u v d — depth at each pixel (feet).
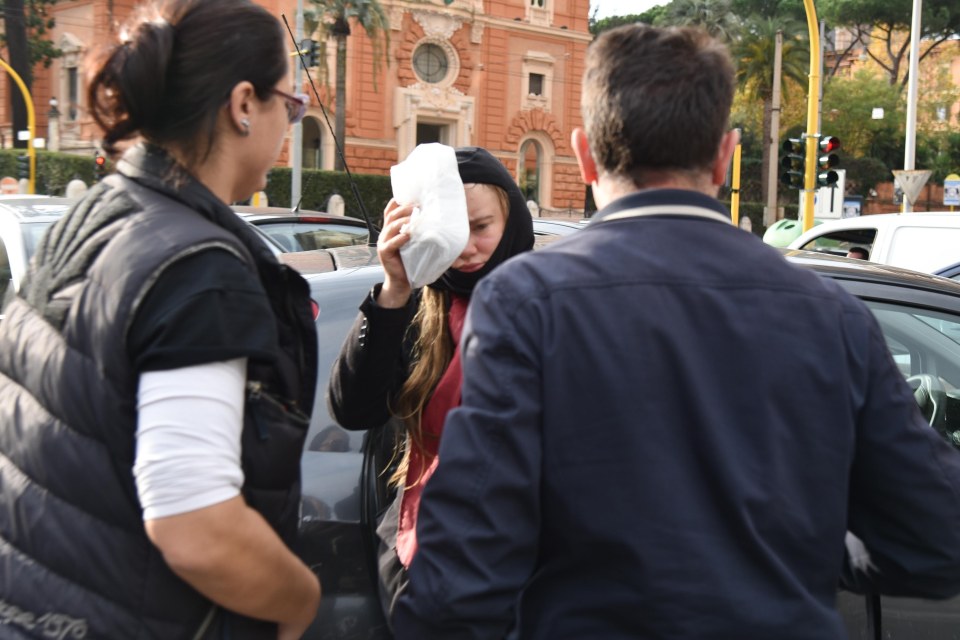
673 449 4.07
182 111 4.32
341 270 8.11
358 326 5.92
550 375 4.10
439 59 117.60
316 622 6.14
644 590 4.00
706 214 4.45
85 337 4.02
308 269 8.33
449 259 5.47
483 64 119.75
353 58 109.81
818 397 4.18
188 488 3.84
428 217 5.41
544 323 4.14
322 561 6.23
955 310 8.36
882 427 4.33
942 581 4.40
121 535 4.03
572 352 4.10
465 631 4.15
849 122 149.69
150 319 3.90
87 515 4.03
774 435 4.11
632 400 4.06
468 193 5.99
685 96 4.35
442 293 6.08
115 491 4.00
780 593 4.09
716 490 4.07
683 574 3.99
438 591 4.09
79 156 86.38
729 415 4.12
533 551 4.21
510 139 123.44
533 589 4.40
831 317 4.32
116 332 3.92
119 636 4.03
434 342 5.98
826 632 4.13
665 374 4.10
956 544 4.33
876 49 171.73
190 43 4.29
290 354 4.49
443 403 5.73
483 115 120.78
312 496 6.40
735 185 75.72
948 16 146.41
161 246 3.98
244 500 4.20
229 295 4.01
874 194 151.12
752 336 4.16
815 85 48.85
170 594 4.09
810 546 4.19
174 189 4.27
